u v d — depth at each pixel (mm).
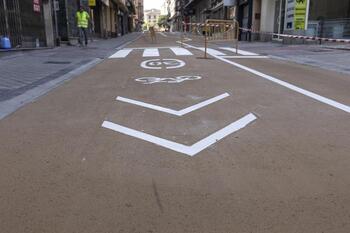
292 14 20859
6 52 13789
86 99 6797
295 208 3023
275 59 13844
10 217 2920
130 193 3268
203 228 2756
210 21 25219
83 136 4723
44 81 8641
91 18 29172
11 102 6453
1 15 14070
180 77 9188
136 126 5090
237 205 3070
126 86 8031
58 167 3812
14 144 4492
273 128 5008
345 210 2992
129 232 2707
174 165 3828
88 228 2758
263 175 3609
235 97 6848
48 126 5184
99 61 13430
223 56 14680
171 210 2996
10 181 3523
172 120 5359
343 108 6086
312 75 9664
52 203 3117
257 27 28812
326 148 4293
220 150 4227
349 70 10430
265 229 2744
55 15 20188
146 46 21766
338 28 20859
